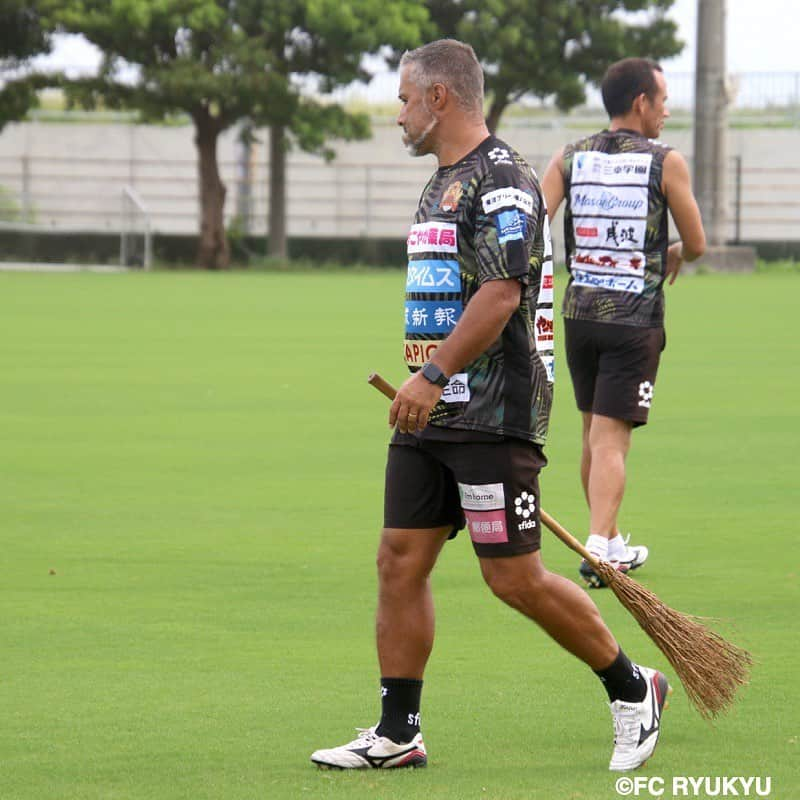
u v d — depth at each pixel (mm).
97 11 96750
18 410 30578
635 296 17156
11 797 10078
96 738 11305
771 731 11484
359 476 23000
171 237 111062
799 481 22625
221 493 21609
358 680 12789
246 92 96312
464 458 10758
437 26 103625
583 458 17828
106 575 16609
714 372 37969
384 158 115375
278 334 49312
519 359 10742
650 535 18859
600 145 17484
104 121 115500
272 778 10484
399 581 11078
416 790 10242
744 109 113000
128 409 30734
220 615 14914
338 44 97312
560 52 103125
